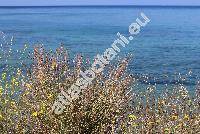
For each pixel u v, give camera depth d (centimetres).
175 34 8819
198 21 15625
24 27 10600
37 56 802
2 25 11425
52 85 758
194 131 728
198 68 3866
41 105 718
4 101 773
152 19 17475
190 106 784
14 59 1820
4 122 729
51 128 704
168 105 784
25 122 723
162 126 741
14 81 855
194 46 6306
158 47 6034
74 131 698
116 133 711
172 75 3297
